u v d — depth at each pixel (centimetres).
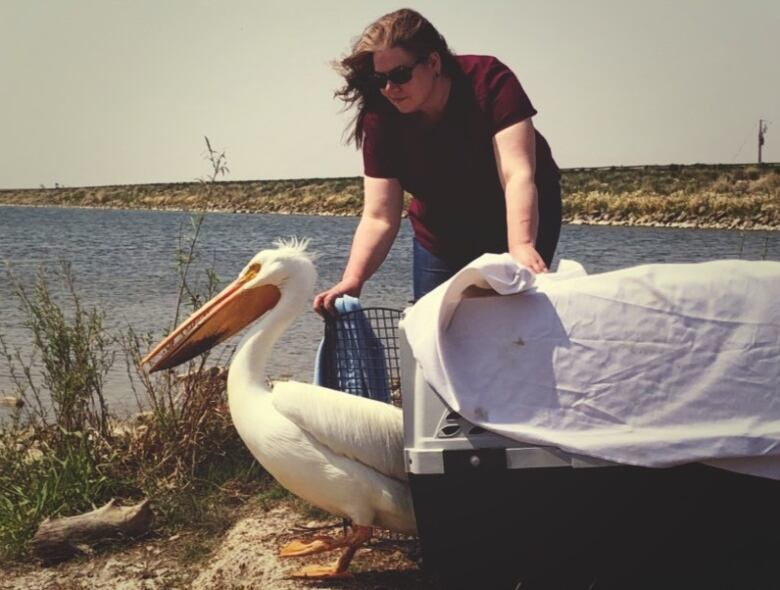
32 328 563
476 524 282
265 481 473
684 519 276
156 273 1828
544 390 274
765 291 272
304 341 905
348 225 4716
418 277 419
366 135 391
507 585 293
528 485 274
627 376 271
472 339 279
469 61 363
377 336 408
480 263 271
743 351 268
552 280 290
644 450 262
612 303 275
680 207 4066
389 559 367
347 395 337
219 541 403
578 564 286
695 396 268
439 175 385
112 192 10662
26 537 409
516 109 354
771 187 4341
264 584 344
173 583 362
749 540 277
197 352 404
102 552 396
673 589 288
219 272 1881
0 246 2850
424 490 279
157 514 430
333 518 413
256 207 7512
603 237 2919
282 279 388
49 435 498
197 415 495
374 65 356
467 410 271
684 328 271
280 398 341
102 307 1258
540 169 391
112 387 669
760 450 260
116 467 473
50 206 11206
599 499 274
